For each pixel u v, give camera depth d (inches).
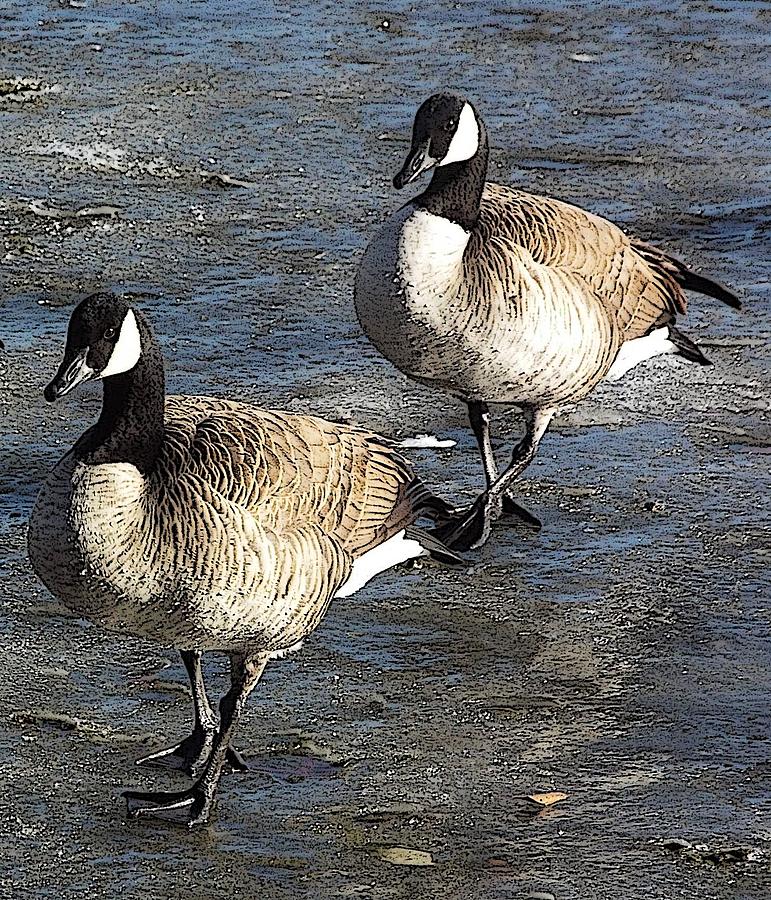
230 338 654.5
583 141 915.4
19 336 647.1
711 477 557.6
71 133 882.8
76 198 794.2
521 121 945.5
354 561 402.6
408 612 471.8
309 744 405.7
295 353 645.3
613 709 424.5
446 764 398.9
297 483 378.6
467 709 422.9
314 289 706.8
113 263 723.4
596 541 514.9
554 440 584.7
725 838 372.2
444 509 432.1
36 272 709.9
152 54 1038.4
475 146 494.0
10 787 382.9
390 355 510.0
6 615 459.2
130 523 353.4
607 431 591.8
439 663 444.8
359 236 767.1
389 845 366.9
